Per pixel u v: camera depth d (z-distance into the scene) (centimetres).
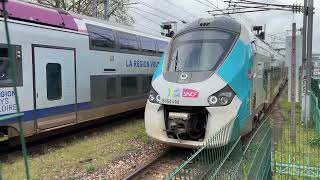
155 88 886
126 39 1407
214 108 814
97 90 1205
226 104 825
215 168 410
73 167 816
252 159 518
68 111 1062
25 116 898
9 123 850
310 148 980
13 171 780
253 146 540
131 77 1445
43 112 959
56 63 1007
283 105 2152
